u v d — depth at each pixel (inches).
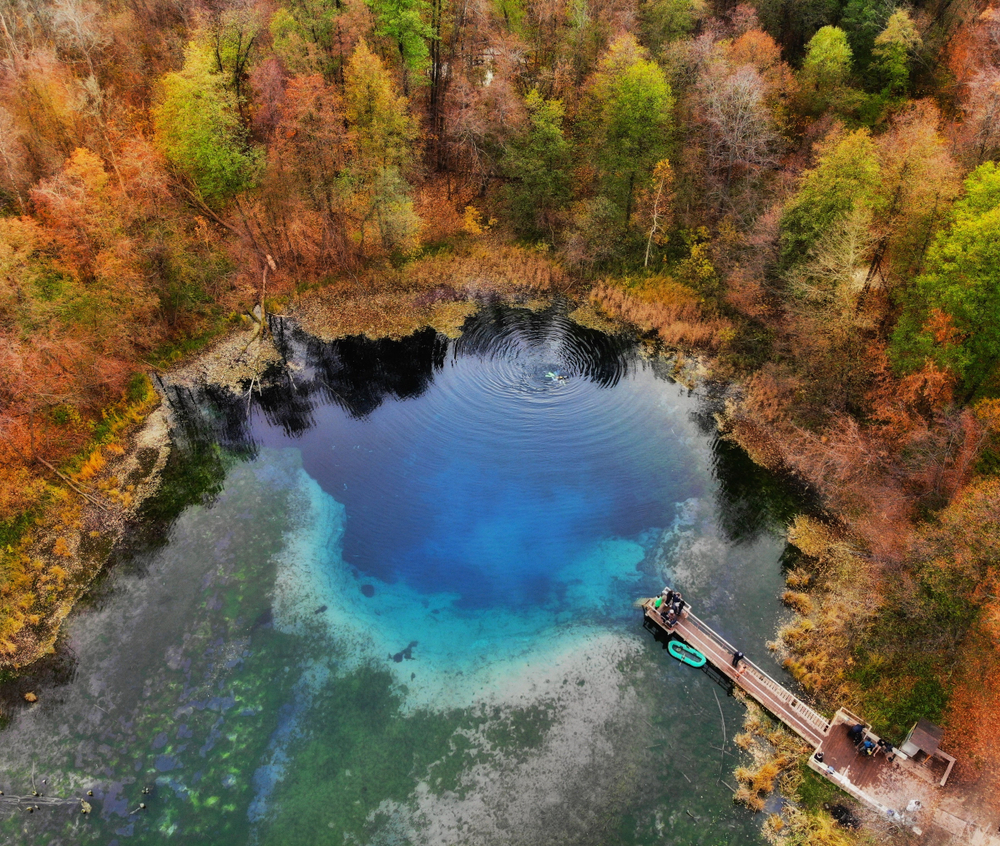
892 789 984.9
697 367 1855.3
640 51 1934.1
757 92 1797.5
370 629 1230.9
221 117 1883.6
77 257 1579.7
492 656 1192.2
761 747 1056.2
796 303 1679.4
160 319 1827.0
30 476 1417.3
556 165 2213.3
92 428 1560.0
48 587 1275.8
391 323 2027.6
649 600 1251.2
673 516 1441.9
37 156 1763.0
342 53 2087.8
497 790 1016.9
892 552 1233.4
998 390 1311.5
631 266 2166.6
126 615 1238.9
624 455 1590.8
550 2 2289.6
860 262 1560.0
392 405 1731.1
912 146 1419.8
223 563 1333.7
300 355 1892.2
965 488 1181.7
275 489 1489.9
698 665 1163.3
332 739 1076.5
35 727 1080.2
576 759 1051.9
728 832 967.0
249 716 1102.4
